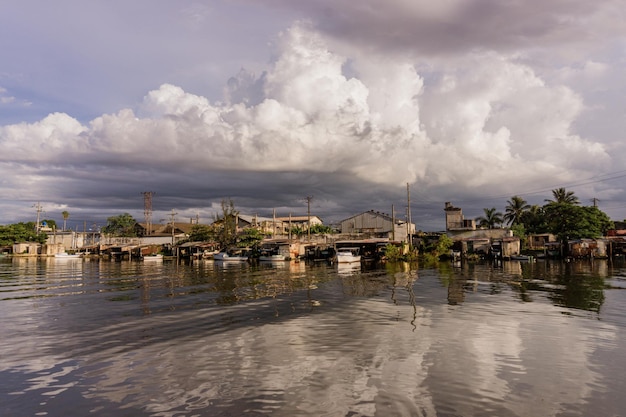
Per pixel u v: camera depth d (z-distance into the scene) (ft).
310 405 29.78
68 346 46.70
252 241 255.09
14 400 31.83
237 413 28.71
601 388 32.65
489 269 147.02
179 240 315.37
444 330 51.72
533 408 29.09
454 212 239.91
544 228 273.33
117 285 107.34
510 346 44.34
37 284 111.96
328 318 60.03
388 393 31.76
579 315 60.64
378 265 178.40
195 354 42.73
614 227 276.41
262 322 57.72
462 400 30.42
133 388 33.73
